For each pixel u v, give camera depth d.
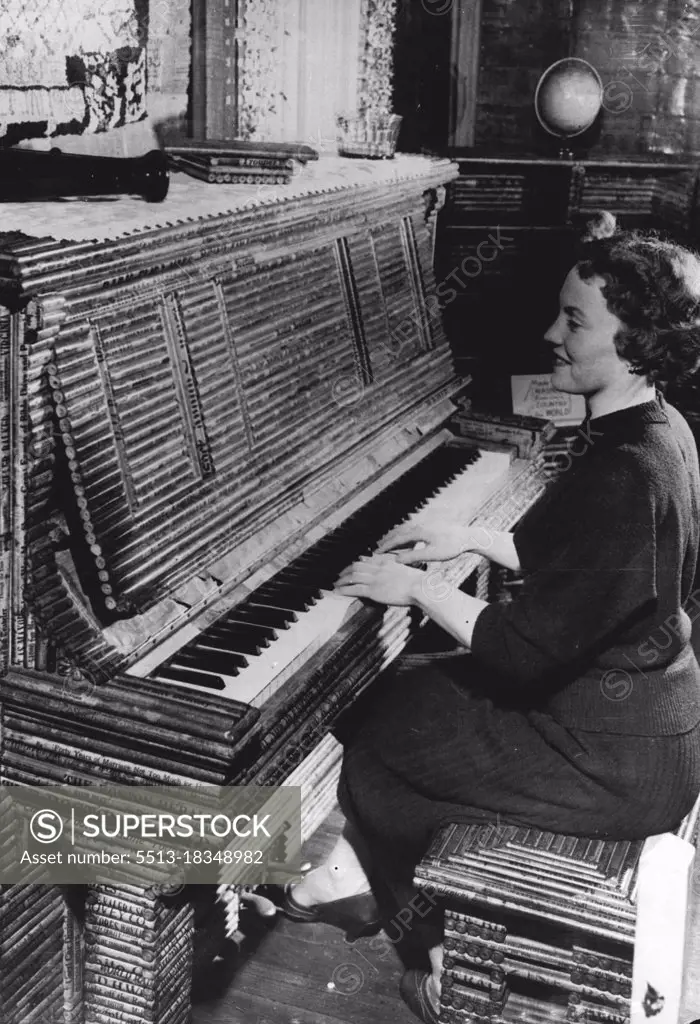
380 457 2.79
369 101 3.38
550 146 5.00
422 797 2.10
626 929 1.83
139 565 1.86
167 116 2.76
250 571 2.16
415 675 2.26
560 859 1.92
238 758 1.65
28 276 1.55
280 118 3.10
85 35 2.41
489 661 2.01
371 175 2.68
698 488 2.03
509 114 4.96
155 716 1.68
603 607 1.90
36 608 1.72
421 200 3.10
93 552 1.77
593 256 1.97
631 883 1.86
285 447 2.33
